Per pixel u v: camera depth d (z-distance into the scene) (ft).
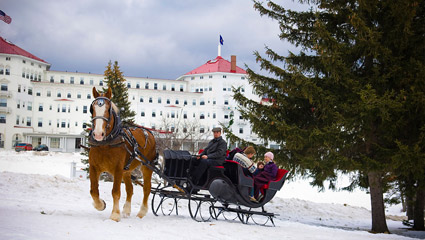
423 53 44.42
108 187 53.47
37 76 281.74
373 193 49.14
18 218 21.95
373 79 44.45
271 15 54.49
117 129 25.02
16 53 264.93
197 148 95.55
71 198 43.19
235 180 31.37
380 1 45.06
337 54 43.14
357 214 69.15
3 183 44.80
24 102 269.85
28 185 45.73
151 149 30.76
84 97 281.13
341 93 46.19
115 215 24.84
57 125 276.62
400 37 43.19
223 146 30.60
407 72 42.01
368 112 39.60
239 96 53.11
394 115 41.11
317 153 48.85
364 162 42.37
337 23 52.49
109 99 24.99
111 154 24.63
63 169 132.57
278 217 53.47
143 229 22.84
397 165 39.06
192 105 297.74
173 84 304.91
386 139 43.86
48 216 24.18
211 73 295.07
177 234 22.52
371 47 42.98
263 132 48.70
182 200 52.06
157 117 288.51
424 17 44.65
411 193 49.29
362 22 41.96
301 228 35.24
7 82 262.67
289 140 45.68
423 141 38.96
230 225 29.01
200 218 34.12
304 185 132.26
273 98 52.60
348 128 42.98
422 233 49.08
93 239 18.11
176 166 30.35
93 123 24.11
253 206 32.14
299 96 49.96
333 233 32.45
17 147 222.28
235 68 299.17
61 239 17.16
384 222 48.39
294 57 53.36
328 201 100.27
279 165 49.83
